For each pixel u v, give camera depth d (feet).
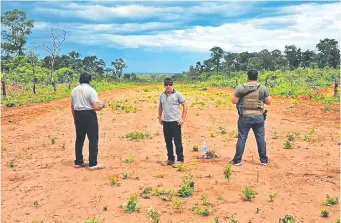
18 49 255.50
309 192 23.67
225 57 467.11
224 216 19.84
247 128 30.32
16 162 32.07
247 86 29.91
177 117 30.37
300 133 46.09
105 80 312.50
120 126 51.57
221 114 65.10
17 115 67.56
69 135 45.55
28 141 41.81
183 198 22.50
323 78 210.59
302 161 31.71
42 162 32.09
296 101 96.12
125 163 31.27
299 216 19.95
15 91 146.61
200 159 32.60
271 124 54.80
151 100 94.32
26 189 24.67
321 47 419.33
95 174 27.96
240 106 30.40
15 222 19.53
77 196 23.15
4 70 181.16
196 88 182.09
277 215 20.04
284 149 36.52
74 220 19.65
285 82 188.55
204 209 20.06
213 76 364.17
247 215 19.98
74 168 29.94
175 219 19.45
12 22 252.62
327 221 19.36
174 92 30.37
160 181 25.89
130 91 151.94
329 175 27.40
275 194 22.47
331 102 90.58
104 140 41.55
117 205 21.53
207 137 43.11
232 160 30.91
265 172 28.19
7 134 46.65
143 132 46.11
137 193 23.43
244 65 455.63
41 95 121.49
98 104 29.09
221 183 25.26
